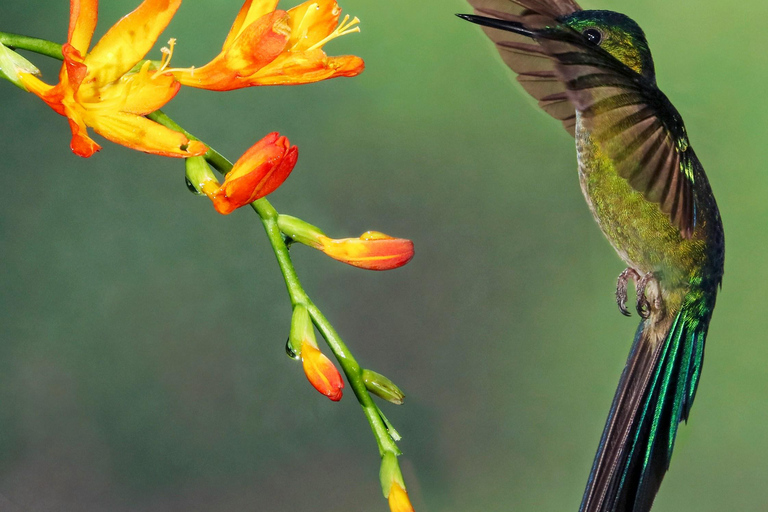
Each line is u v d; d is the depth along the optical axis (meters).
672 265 2.11
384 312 2.18
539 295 2.18
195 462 2.17
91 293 2.18
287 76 2.03
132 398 2.17
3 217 2.18
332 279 2.19
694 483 2.15
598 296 2.18
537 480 2.17
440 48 2.17
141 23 2.01
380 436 2.04
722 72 2.13
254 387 2.18
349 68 2.03
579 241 2.19
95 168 2.19
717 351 2.15
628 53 2.09
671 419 2.10
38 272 2.18
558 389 2.18
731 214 2.14
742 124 2.13
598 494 2.08
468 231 2.18
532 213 2.18
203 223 2.21
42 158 2.18
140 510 2.16
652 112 2.07
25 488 2.16
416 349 2.18
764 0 2.12
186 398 2.18
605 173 2.11
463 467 2.17
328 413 2.18
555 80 2.12
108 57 2.01
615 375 2.18
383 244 2.04
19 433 2.16
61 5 2.17
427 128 2.18
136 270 2.19
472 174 2.18
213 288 2.19
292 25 2.03
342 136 2.18
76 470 2.16
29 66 2.01
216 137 2.18
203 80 2.02
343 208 2.18
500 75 2.17
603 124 2.06
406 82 2.17
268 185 2.02
